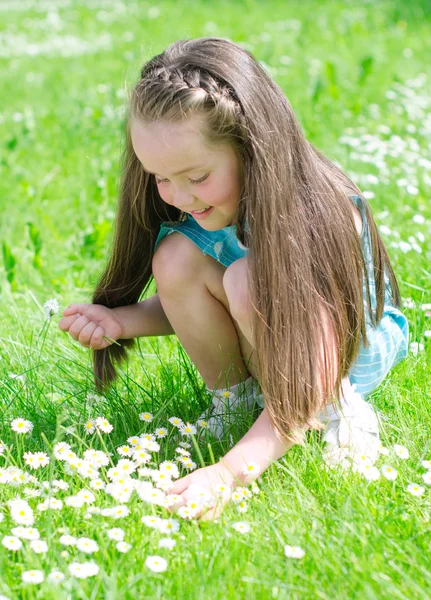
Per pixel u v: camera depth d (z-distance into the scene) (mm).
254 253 2129
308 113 6062
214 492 2041
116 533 1847
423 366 2699
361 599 1705
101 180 4824
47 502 2020
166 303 2449
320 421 2316
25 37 10852
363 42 8773
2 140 6242
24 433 2398
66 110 7066
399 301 2662
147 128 2074
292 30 9680
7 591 1714
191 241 2375
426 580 1756
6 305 3463
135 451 2174
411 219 4031
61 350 3008
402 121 5629
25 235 4203
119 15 11969
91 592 1752
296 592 1736
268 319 2131
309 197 2225
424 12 10180
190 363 2830
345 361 2287
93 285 3648
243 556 1837
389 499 2066
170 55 2162
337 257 2230
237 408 2465
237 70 2125
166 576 1798
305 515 1990
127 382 2744
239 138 2098
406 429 2361
